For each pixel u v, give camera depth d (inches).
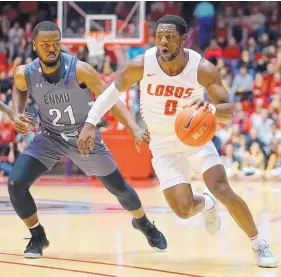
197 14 649.0
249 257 191.6
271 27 644.7
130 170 486.0
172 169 178.2
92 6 503.8
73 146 193.6
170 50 165.8
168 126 177.9
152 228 201.3
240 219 177.6
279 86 563.8
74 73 185.2
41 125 193.8
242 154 514.3
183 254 195.6
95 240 220.8
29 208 188.2
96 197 373.7
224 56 609.0
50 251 199.2
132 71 173.9
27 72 186.1
